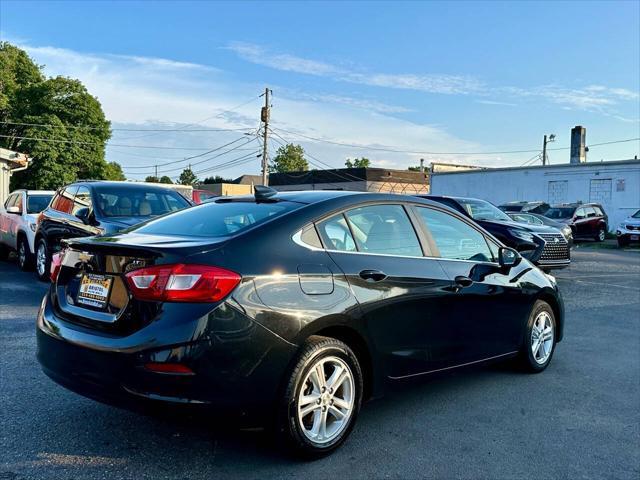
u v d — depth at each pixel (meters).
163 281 3.04
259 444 3.60
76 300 3.49
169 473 3.19
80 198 8.77
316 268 3.48
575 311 8.41
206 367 2.97
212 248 3.21
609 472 3.35
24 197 11.66
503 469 3.36
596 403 4.53
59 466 3.22
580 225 23.56
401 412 4.25
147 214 8.32
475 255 4.76
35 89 46.25
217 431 3.77
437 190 37.53
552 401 4.55
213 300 3.03
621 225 22.08
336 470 3.29
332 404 3.50
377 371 3.79
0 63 48.97
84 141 46.19
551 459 3.51
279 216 3.62
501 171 33.97
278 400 3.23
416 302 4.00
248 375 3.09
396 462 3.41
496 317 4.76
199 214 4.09
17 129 45.75
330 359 3.46
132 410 3.06
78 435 3.63
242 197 4.30
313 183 55.56
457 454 3.54
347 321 3.53
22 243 11.11
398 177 53.31
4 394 4.30
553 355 5.97
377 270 3.80
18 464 3.23
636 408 4.43
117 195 8.54
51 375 3.45
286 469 3.28
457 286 4.34
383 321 3.77
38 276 9.90
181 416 2.98
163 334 2.96
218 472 3.22
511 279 4.96
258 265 3.26
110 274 3.28
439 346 4.22
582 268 14.34
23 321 6.70
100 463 3.28
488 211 11.89
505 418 4.17
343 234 3.79
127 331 3.09
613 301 9.29
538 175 32.31
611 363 5.69
